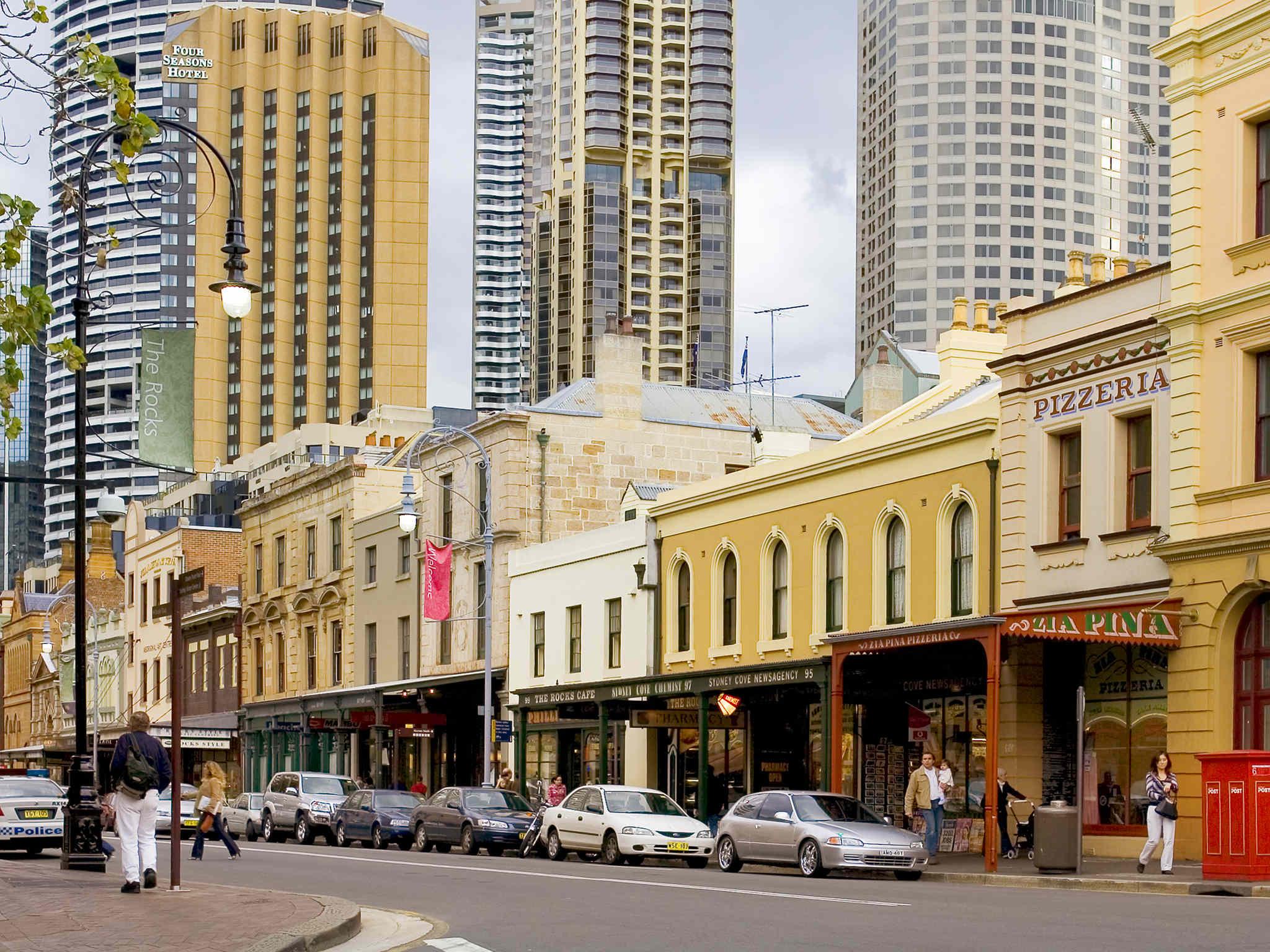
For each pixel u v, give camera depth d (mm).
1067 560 33438
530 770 55375
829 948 15828
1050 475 34156
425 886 26812
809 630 41750
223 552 87250
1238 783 24859
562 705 49938
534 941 17328
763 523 43844
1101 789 32844
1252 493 29031
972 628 31016
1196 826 29484
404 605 63406
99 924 17969
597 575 51000
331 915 19141
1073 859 28203
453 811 41656
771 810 31625
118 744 22297
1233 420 29688
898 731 39062
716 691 42938
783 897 23047
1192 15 31125
